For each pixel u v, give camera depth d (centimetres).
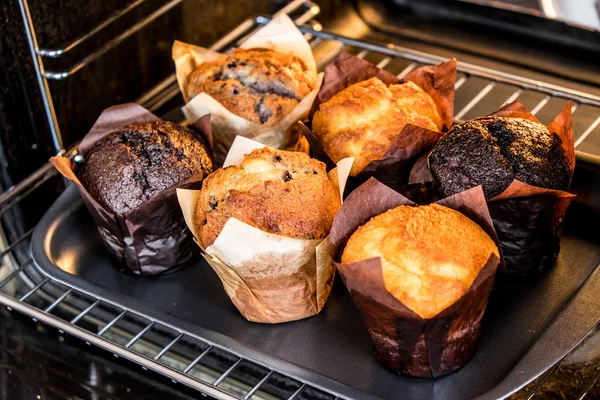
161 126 70
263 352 62
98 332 68
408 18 93
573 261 69
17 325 69
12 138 73
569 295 66
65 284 67
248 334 66
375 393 62
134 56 80
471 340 62
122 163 67
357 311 66
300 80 74
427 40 91
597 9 102
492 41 89
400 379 62
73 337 67
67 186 77
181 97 85
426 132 67
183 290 69
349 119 70
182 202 65
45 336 68
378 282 57
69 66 75
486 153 65
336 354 64
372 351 64
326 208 64
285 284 64
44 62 73
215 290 69
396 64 88
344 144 69
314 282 65
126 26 78
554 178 64
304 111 73
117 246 69
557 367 63
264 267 63
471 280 59
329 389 60
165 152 68
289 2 91
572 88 84
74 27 75
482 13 90
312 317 66
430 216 61
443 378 62
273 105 72
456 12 91
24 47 71
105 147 69
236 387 65
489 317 65
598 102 76
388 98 70
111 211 67
